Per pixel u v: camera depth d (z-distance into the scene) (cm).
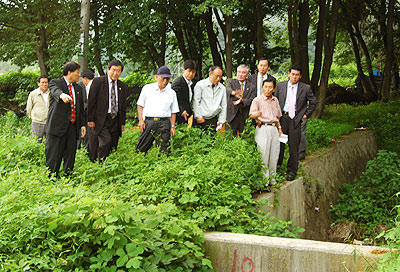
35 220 440
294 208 861
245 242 489
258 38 1877
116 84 818
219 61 2150
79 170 745
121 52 2052
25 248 435
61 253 420
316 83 2061
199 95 884
